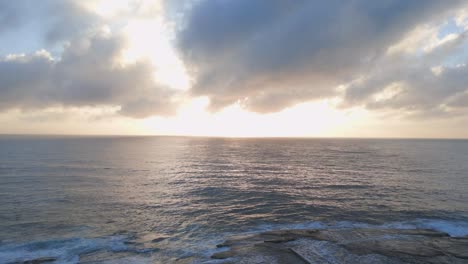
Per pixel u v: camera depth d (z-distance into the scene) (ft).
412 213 76.38
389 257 46.42
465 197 94.38
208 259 46.96
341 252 48.34
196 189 108.88
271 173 152.56
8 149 298.97
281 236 57.26
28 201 87.25
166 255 50.16
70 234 61.26
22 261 47.73
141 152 305.73
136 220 71.31
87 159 213.05
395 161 215.51
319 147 444.55
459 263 44.39
